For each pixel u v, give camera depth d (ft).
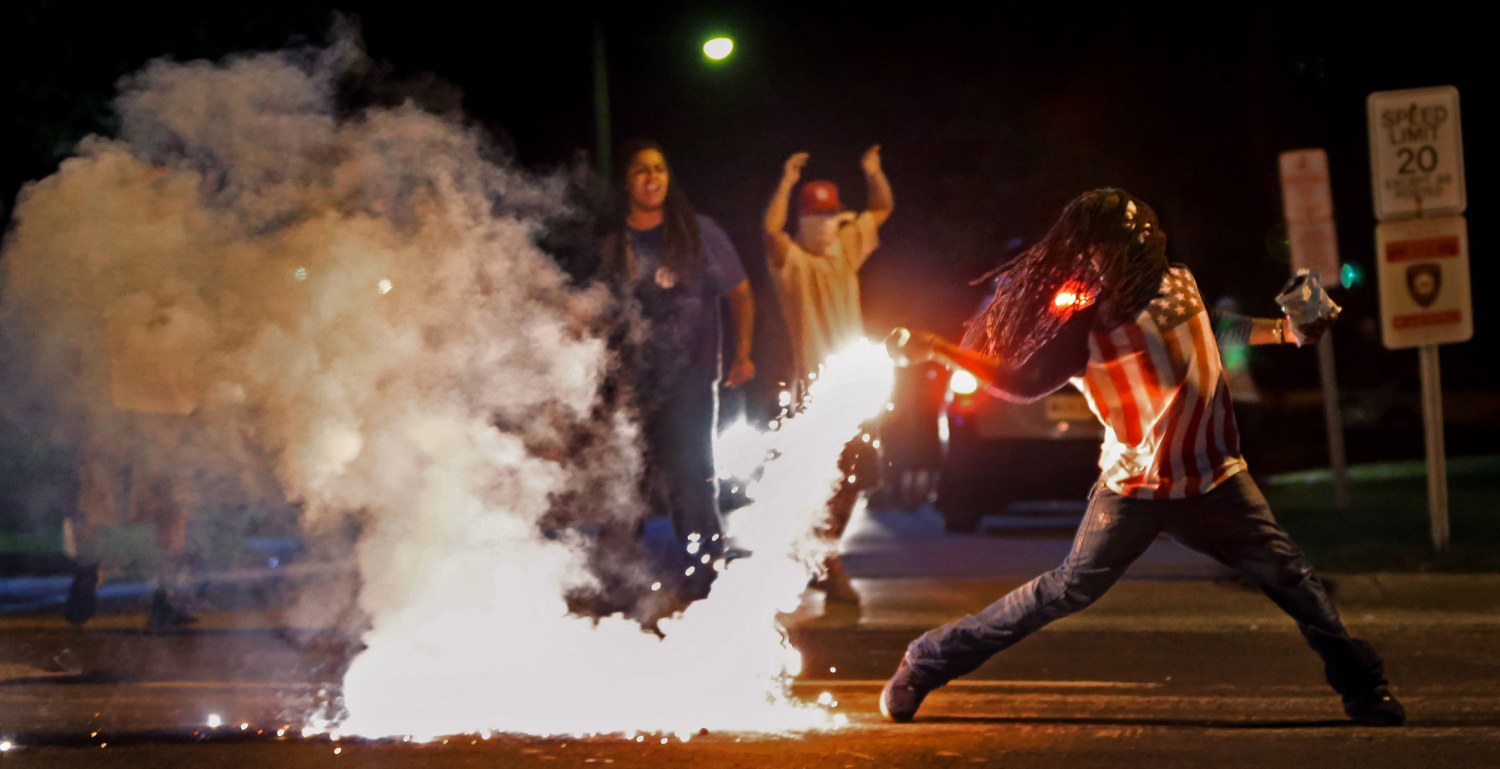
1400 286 34.55
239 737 20.17
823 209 31.04
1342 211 88.33
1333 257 43.62
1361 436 83.87
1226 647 26.89
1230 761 18.25
